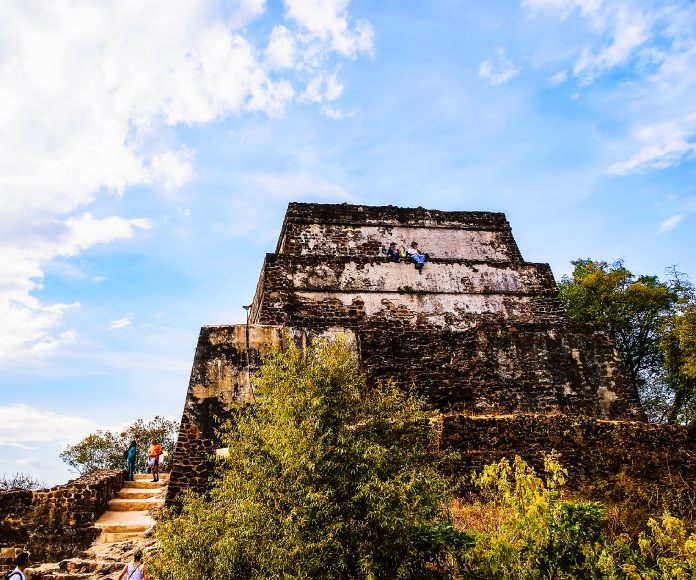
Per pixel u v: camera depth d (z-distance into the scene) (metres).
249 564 7.05
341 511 7.50
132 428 26.12
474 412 17.00
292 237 22.44
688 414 20.77
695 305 19.38
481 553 7.55
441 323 21.12
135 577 9.42
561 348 18.53
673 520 7.80
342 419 8.26
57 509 12.85
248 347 16.67
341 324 20.19
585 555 7.61
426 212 24.25
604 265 25.41
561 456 13.52
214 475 14.26
